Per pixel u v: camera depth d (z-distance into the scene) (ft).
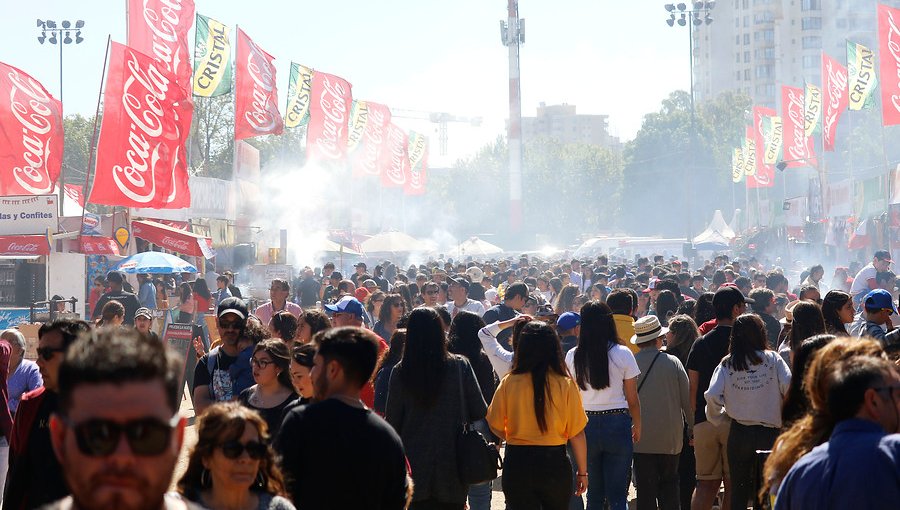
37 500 17.57
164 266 65.72
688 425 29.68
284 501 12.97
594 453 26.66
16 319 57.88
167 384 6.75
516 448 23.39
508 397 23.35
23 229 67.46
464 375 22.26
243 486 12.75
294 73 102.06
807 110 130.62
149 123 63.62
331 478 15.20
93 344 6.64
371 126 122.93
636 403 26.58
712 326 33.14
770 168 164.14
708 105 409.08
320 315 28.37
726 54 551.18
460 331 27.84
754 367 25.59
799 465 12.28
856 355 12.82
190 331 52.08
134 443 6.51
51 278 68.08
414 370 21.90
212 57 85.92
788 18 526.57
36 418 17.98
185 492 12.85
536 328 23.47
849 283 76.07
